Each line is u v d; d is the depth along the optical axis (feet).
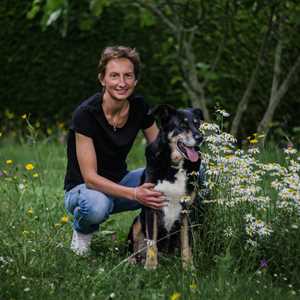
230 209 24.38
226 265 21.24
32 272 22.13
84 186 24.99
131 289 20.98
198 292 20.67
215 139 23.79
